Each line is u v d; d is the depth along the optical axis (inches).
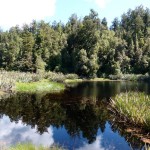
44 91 1493.6
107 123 749.3
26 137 606.9
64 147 540.4
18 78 1706.4
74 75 2871.6
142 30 4402.1
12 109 951.6
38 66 3058.6
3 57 3528.5
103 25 4394.7
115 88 1747.0
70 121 779.4
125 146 552.4
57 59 3358.8
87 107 997.2
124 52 3417.8
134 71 3388.3
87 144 564.4
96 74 3166.8
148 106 709.9
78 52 3225.9
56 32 4037.9
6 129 679.1
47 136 620.7
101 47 3383.4
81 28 3550.7
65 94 1376.7
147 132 636.1
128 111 719.7
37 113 890.1
